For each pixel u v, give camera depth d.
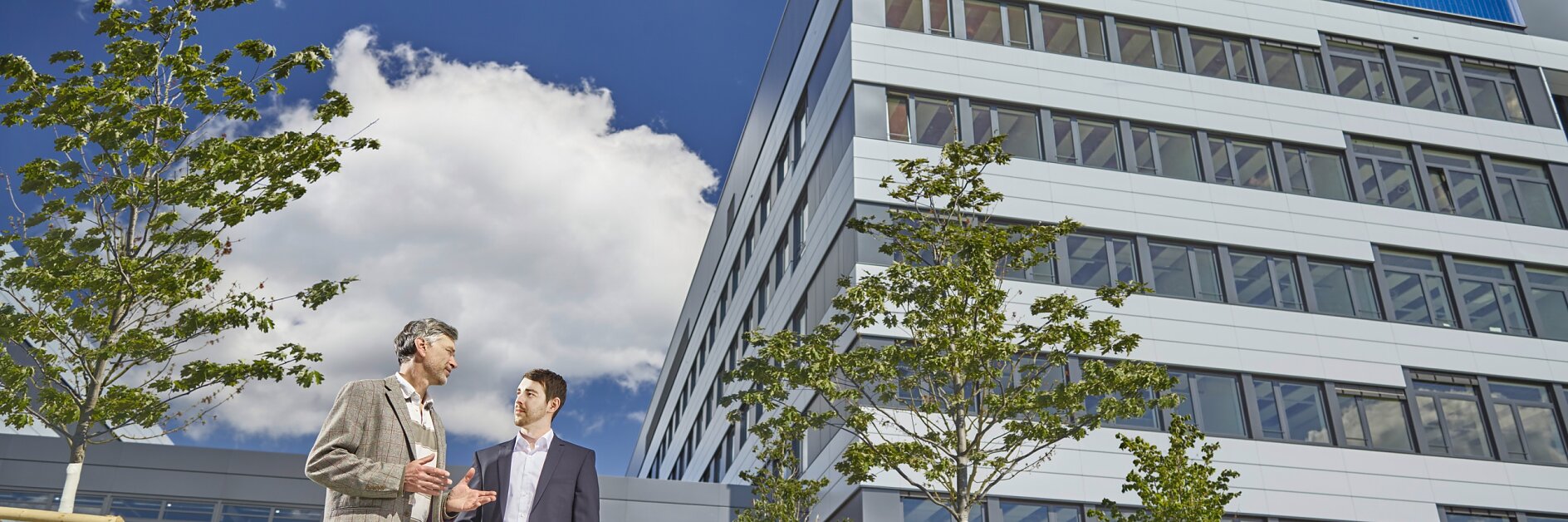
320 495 27.48
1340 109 29.22
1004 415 15.82
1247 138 28.30
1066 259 25.53
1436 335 26.98
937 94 26.75
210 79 12.70
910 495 22.97
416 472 4.18
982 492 15.42
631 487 28.27
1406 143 29.38
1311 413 25.36
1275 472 24.41
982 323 15.87
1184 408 24.64
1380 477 24.94
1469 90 30.70
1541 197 29.77
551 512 5.65
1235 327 25.70
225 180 12.58
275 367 13.12
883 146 25.69
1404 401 26.03
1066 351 16.30
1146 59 28.59
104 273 11.70
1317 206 27.78
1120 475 23.52
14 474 25.92
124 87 12.16
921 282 16.17
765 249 35.50
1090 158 26.95
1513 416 26.64
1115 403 15.72
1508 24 31.97
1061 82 27.59
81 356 11.88
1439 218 28.50
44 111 11.71
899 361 16.20
